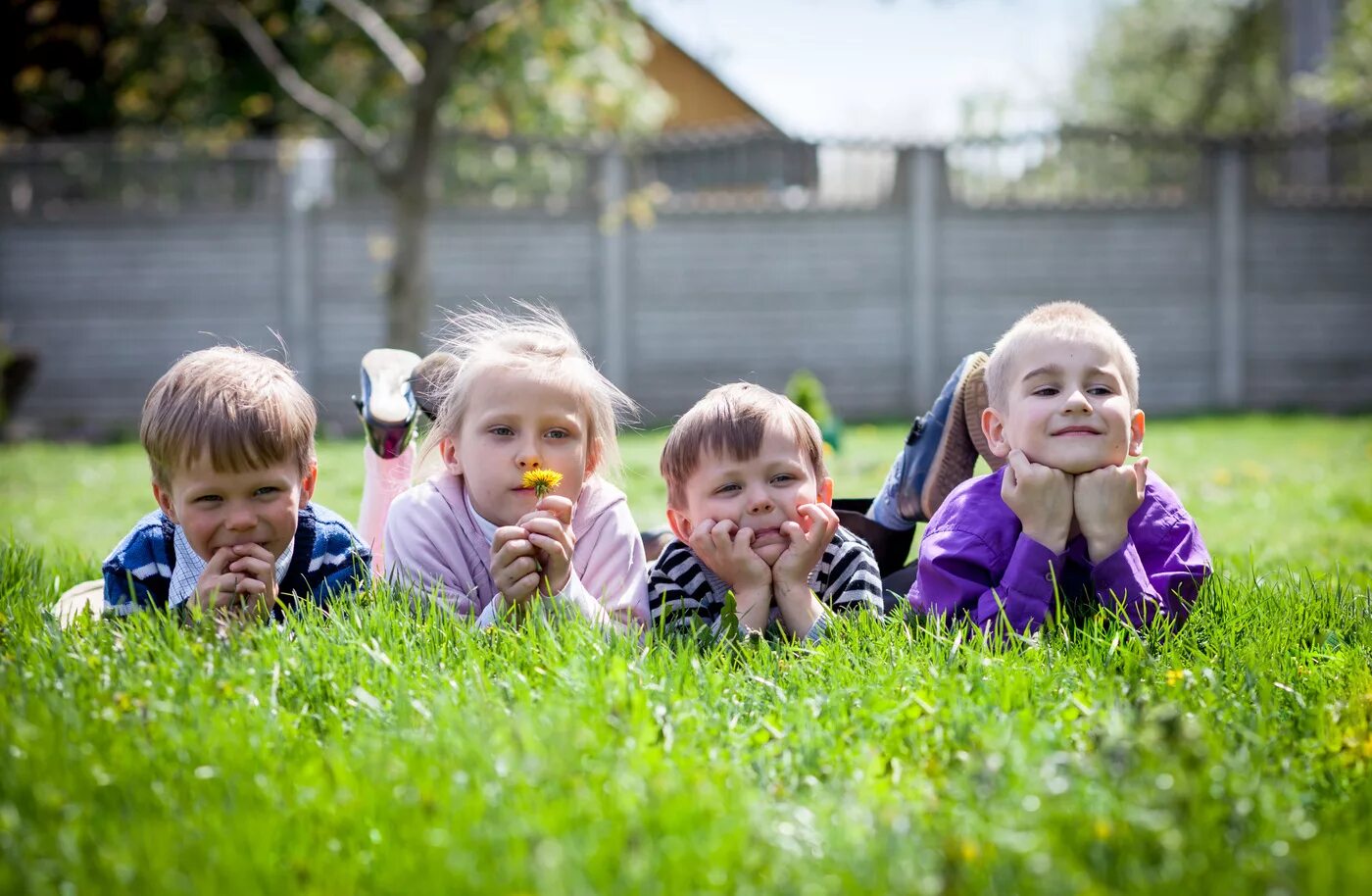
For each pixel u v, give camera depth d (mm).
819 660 2791
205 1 14500
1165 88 37750
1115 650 2842
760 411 3270
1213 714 2451
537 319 4910
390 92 17625
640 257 16016
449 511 3449
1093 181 16250
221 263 15734
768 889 1733
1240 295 16141
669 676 2598
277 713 2400
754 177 16078
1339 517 6590
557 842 1776
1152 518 3389
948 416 3822
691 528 3406
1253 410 15906
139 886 1744
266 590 3064
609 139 15883
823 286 16078
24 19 17344
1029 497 3172
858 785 2092
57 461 11055
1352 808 2039
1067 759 2080
